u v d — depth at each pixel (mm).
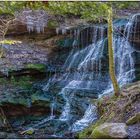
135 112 6430
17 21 10539
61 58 10750
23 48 10547
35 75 10297
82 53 10875
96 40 10836
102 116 7109
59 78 10539
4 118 8844
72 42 10844
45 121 8836
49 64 10570
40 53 10617
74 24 11352
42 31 10766
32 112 9125
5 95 9406
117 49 10797
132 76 10695
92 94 9781
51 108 9242
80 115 8828
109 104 7336
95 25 11195
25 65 10195
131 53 10859
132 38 10922
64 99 9602
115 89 7445
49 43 10719
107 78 10578
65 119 8875
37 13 11367
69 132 8023
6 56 10227
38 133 8125
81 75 10719
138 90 7145
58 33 10820
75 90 10055
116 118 6609
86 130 7074
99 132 5875
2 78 9930
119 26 10805
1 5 10984
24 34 10672
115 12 12914
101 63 10758
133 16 11141
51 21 11117
